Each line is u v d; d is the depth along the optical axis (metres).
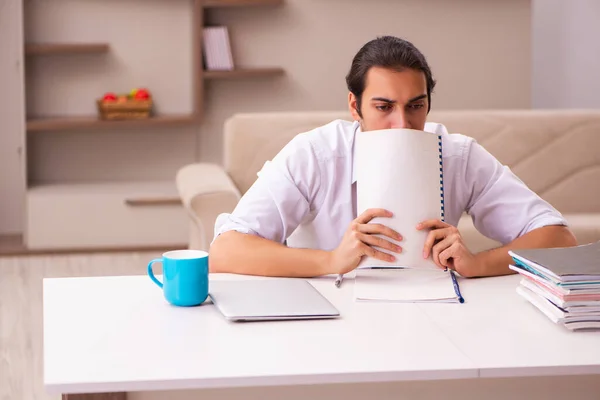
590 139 3.46
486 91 4.93
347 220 1.87
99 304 1.46
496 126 3.45
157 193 4.51
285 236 1.83
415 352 1.22
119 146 4.84
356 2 4.80
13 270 4.16
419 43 4.86
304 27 4.80
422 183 1.54
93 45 4.57
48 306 1.44
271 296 1.46
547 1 5.57
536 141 3.45
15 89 4.68
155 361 1.17
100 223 4.48
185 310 1.42
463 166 1.86
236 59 4.80
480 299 1.50
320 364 1.16
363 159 1.57
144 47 4.76
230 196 2.93
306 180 1.82
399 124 1.67
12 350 2.97
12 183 4.75
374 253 1.56
